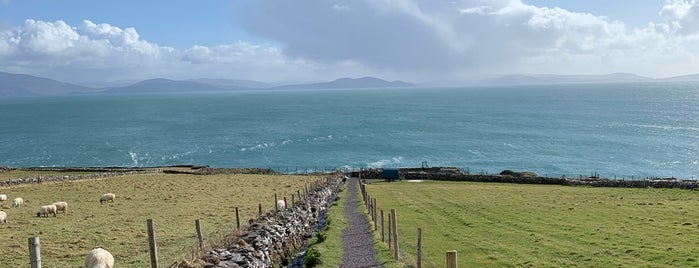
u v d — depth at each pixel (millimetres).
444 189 73062
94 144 168750
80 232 35938
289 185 77375
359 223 41062
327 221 41156
